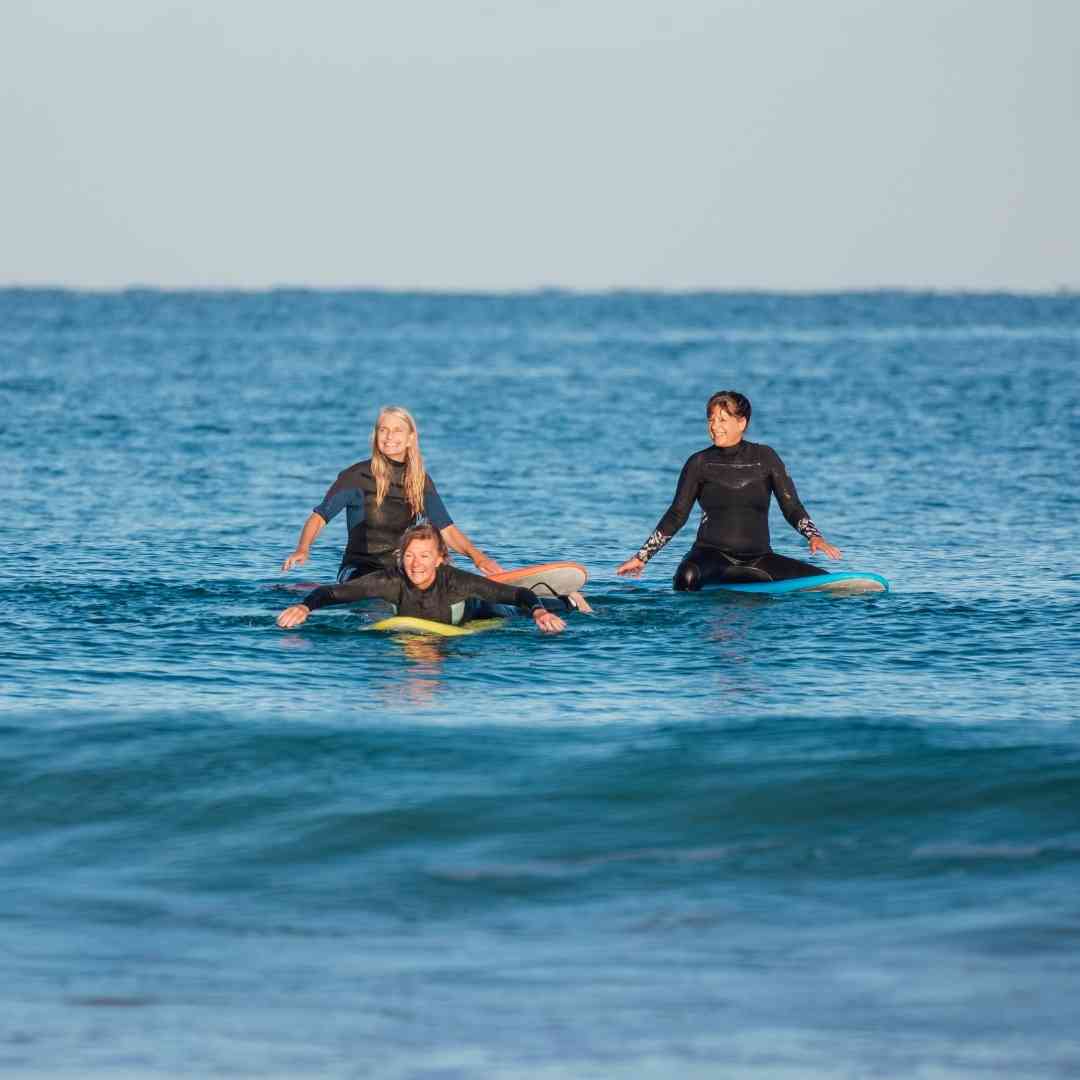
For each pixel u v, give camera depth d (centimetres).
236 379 17375
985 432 11362
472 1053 1831
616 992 2012
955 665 3975
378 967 2109
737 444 5391
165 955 2161
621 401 14588
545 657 4066
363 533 4972
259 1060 1811
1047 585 5266
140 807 2764
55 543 6172
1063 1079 1752
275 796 2802
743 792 2791
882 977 2048
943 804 2722
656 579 5481
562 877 2455
